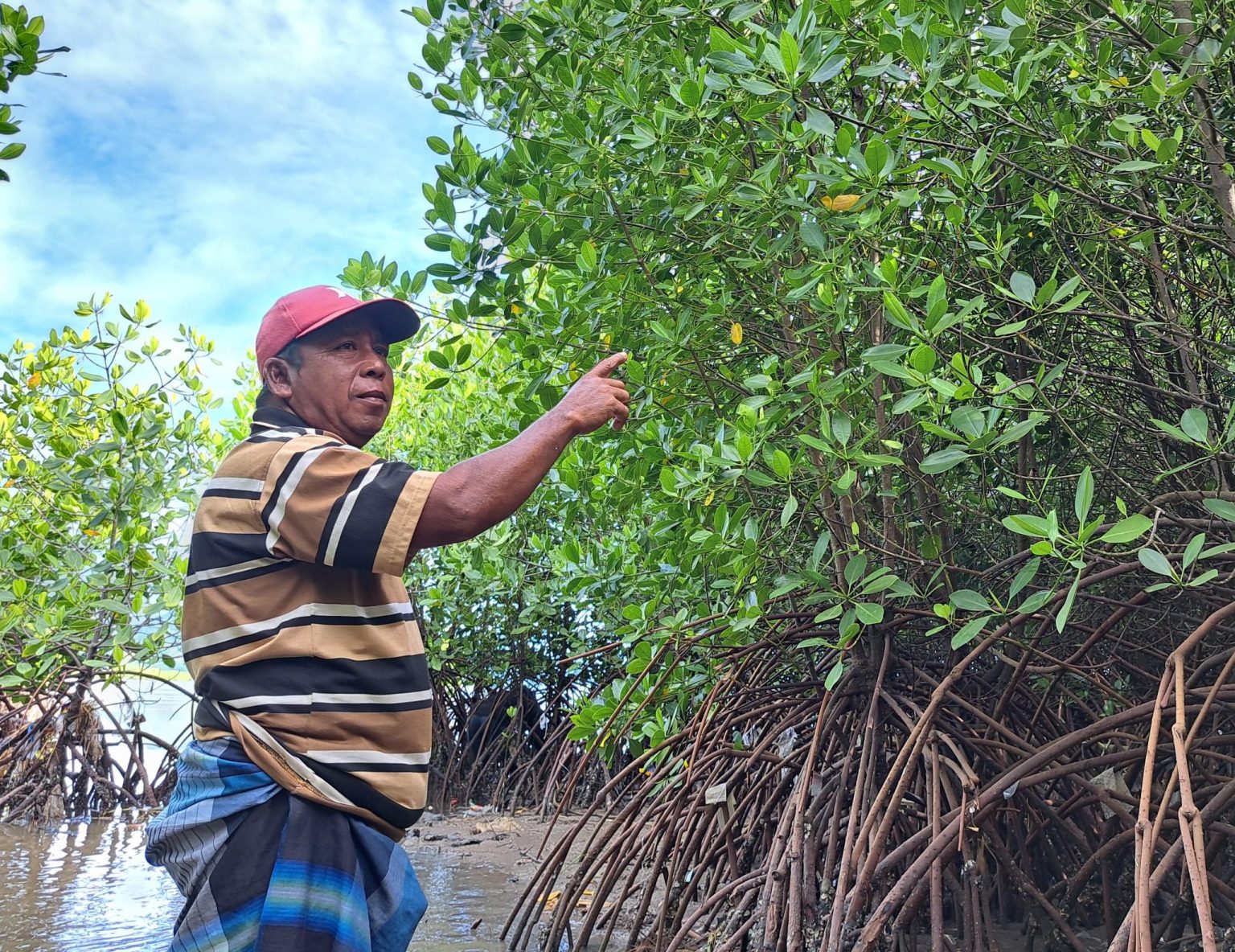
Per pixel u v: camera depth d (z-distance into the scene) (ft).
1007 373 12.82
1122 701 10.98
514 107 11.91
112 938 13.98
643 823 13.00
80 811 27.30
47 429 24.44
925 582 12.30
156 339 25.38
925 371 8.62
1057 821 11.51
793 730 12.80
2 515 23.70
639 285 11.71
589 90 11.48
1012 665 11.41
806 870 10.49
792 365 11.19
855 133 10.89
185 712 35.60
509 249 11.37
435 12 11.63
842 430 9.39
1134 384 11.27
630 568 16.15
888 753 11.84
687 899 12.66
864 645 11.94
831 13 9.96
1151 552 7.72
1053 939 11.43
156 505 22.33
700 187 10.06
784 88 8.85
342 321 7.22
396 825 6.52
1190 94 10.94
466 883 17.39
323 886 6.04
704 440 12.08
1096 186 10.69
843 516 11.43
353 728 6.37
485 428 23.94
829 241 10.13
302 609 6.39
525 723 30.19
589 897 15.89
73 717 27.02
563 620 28.73
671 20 10.99
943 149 11.02
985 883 10.63
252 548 6.38
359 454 6.41
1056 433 13.05
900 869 11.46
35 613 21.38
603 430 12.81
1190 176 11.50
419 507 6.16
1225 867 11.00
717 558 11.45
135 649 22.82
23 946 13.58
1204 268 12.09
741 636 11.91
